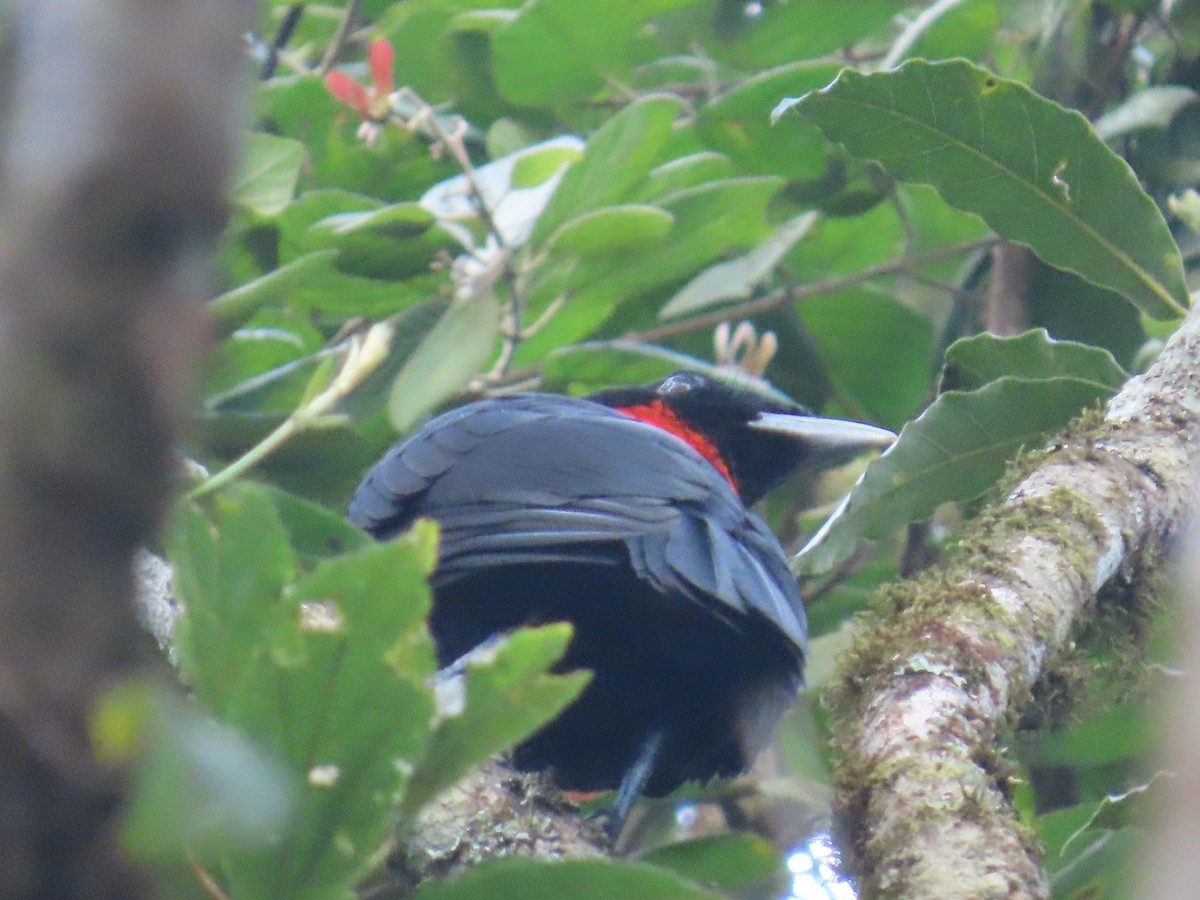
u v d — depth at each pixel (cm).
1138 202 775
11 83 215
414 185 1205
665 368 1106
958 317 1215
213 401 976
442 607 752
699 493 783
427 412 996
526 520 736
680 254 1075
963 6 1093
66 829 248
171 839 299
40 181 213
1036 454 728
